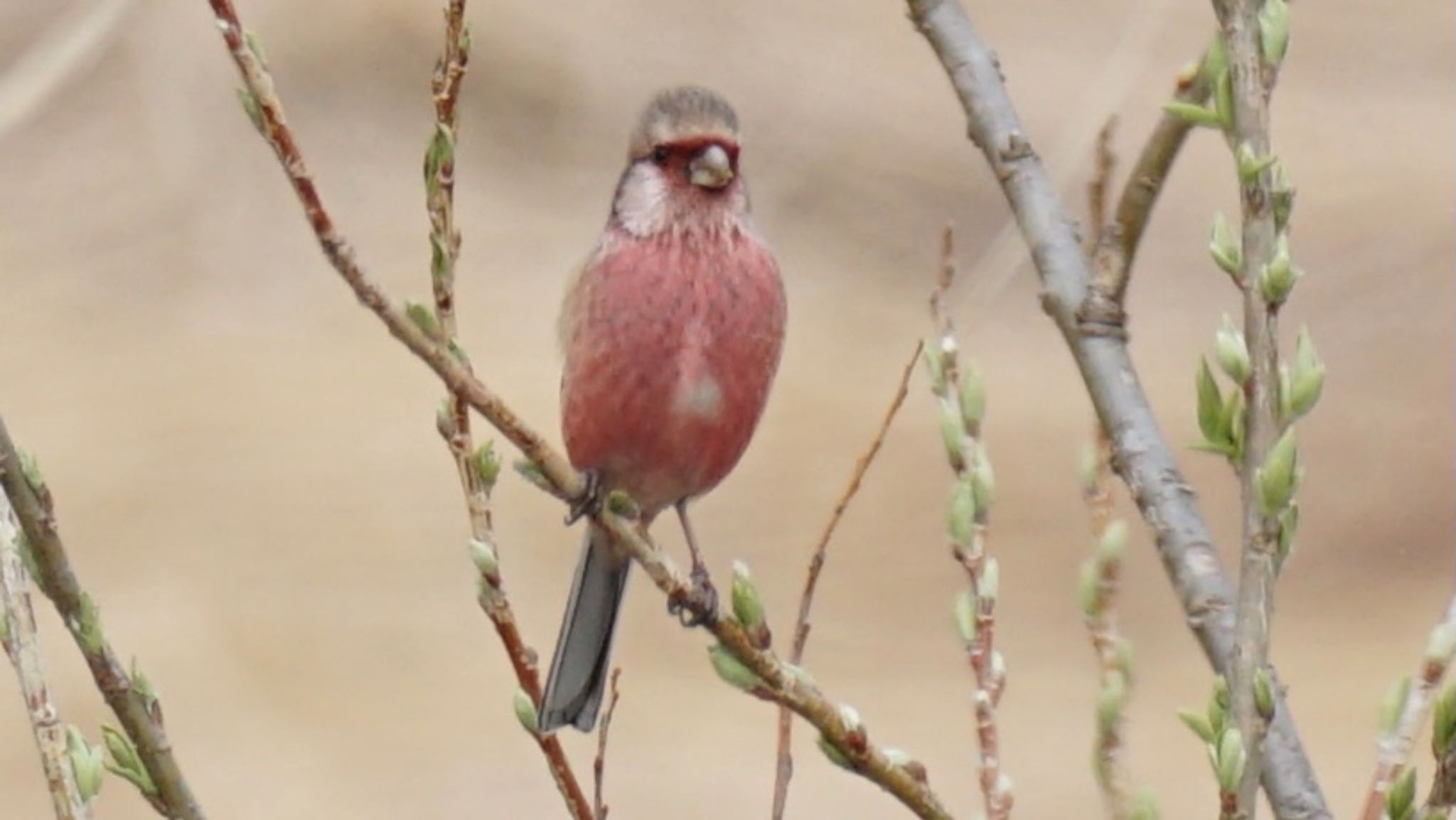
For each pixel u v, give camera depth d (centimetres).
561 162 2047
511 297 1884
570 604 579
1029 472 1672
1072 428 1714
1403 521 1606
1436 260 1839
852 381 1802
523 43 2080
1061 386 1755
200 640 1504
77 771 385
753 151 1991
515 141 2061
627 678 1474
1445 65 2009
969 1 1959
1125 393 399
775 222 1967
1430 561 1581
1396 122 1973
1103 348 403
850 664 1466
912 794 385
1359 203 1914
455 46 416
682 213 604
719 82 2041
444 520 1639
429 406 1788
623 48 2083
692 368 602
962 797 1308
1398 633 1493
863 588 1550
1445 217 1877
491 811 1334
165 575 1574
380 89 2048
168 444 1733
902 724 1398
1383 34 2020
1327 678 1431
